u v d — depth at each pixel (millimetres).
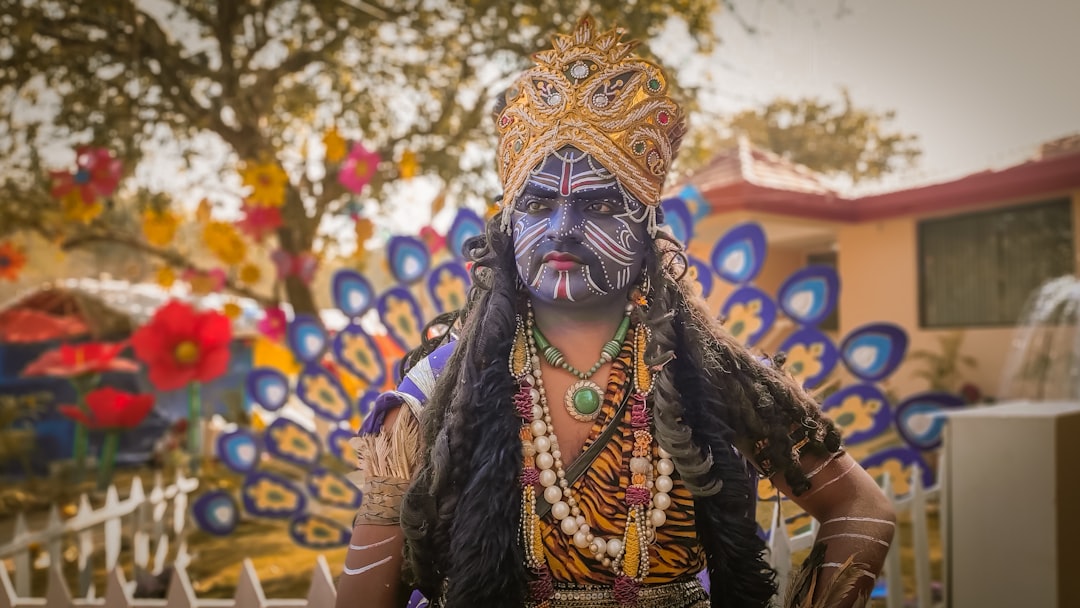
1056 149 4891
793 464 1428
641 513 1332
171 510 5762
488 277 1499
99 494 7992
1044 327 7727
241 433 4078
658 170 1440
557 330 1429
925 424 3270
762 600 1368
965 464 3074
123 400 8070
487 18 6590
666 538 1359
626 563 1312
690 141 7332
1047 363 7641
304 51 7125
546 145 1382
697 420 1381
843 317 9656
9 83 6902
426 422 1351
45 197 7641
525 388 1377
